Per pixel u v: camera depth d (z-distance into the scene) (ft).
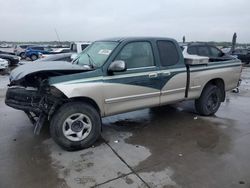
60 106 13.33
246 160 12.56
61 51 73.61
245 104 23.76
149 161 12.48
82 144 13.69
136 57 15.01
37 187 10.37
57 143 13.44
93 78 13.46
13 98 14.10
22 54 92.99
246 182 10.66
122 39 14.99
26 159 12.67
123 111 14.97
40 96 13.64
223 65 19.77
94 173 11.41
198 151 13.57
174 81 16.61
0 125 17.33
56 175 11.23
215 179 10.89
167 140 15.06
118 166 12.01
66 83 12.80
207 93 18.98
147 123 18.08
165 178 10.98
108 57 14.03
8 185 10.47
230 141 14.90
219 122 18.31
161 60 15.97
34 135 15.69
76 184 10.58
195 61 17.13
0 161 12.45
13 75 14.61
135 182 10.70
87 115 13.61
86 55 16.34
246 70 58.34
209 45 33.55
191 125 17.65
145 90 15.37
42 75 13.65
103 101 13.96
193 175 11.19
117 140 15.06
